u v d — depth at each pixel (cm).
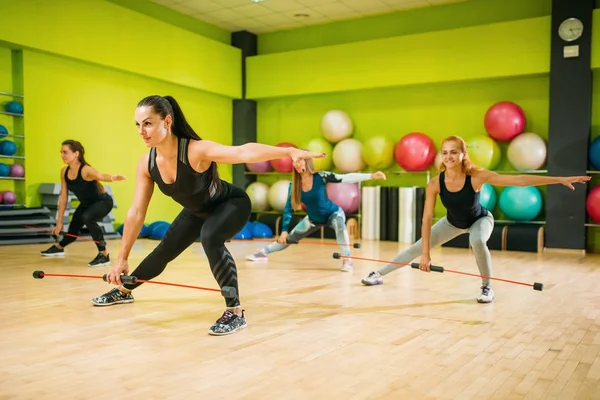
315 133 915
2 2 608
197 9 828
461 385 203
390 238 795
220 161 258
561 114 681
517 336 275
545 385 204
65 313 314
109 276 288
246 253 617
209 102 906
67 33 674
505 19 757
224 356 237
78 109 723
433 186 359
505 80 762
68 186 507
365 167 852
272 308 336
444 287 413
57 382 204
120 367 221
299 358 235
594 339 270
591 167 688
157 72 789
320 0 786
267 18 870
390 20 841
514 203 693
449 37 761
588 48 663
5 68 654
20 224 646
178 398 188
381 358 236
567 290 407
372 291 394
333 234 823
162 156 263
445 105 809
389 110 851
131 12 750
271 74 910
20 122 664
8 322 293
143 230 781
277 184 871
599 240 705
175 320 300
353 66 834
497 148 728
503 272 499
